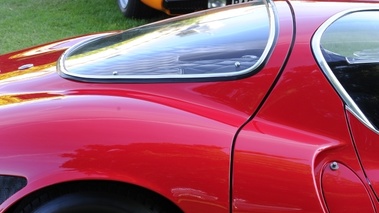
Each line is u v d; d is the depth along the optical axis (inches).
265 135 67.1
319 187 64.4
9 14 246.8
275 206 63.7
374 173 66.5
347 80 69.7
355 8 79.3
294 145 66.1
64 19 235.6
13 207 67.1
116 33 111.3
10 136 68.1
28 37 209.8
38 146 66.6
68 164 65.2
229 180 64.6
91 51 95.2
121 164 65.1
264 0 90.8
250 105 70.7
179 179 64.7
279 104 69.4
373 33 75.7
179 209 66.4
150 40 91.8
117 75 80.1
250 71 72.3
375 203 65.4
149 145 65.9
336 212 64.6
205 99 73.1
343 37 74.1
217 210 65.0
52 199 67.0
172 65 79.6
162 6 199.3
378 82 71.2
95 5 260.1
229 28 85.0
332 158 66.7
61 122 68.9
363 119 67.9
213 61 77.0
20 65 97.5
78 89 79.1
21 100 77.4
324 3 82.3
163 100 73.6
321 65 69.9
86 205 66.7
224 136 66.9
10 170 66.0
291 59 71.0
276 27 76.4
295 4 83.5
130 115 69.6
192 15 103.7
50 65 92.6
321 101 68.4
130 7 225.9
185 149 65.8
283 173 64.0
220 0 188.2
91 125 68.1
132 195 67.1
